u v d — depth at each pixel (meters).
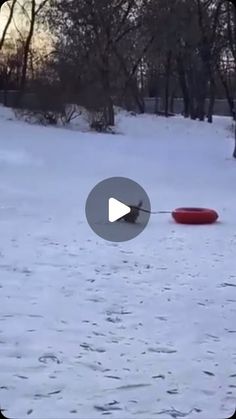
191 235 11.39
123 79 46.62
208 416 4.47
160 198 16.05
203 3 50.16
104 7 42.59
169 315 6.80
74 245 10.20
